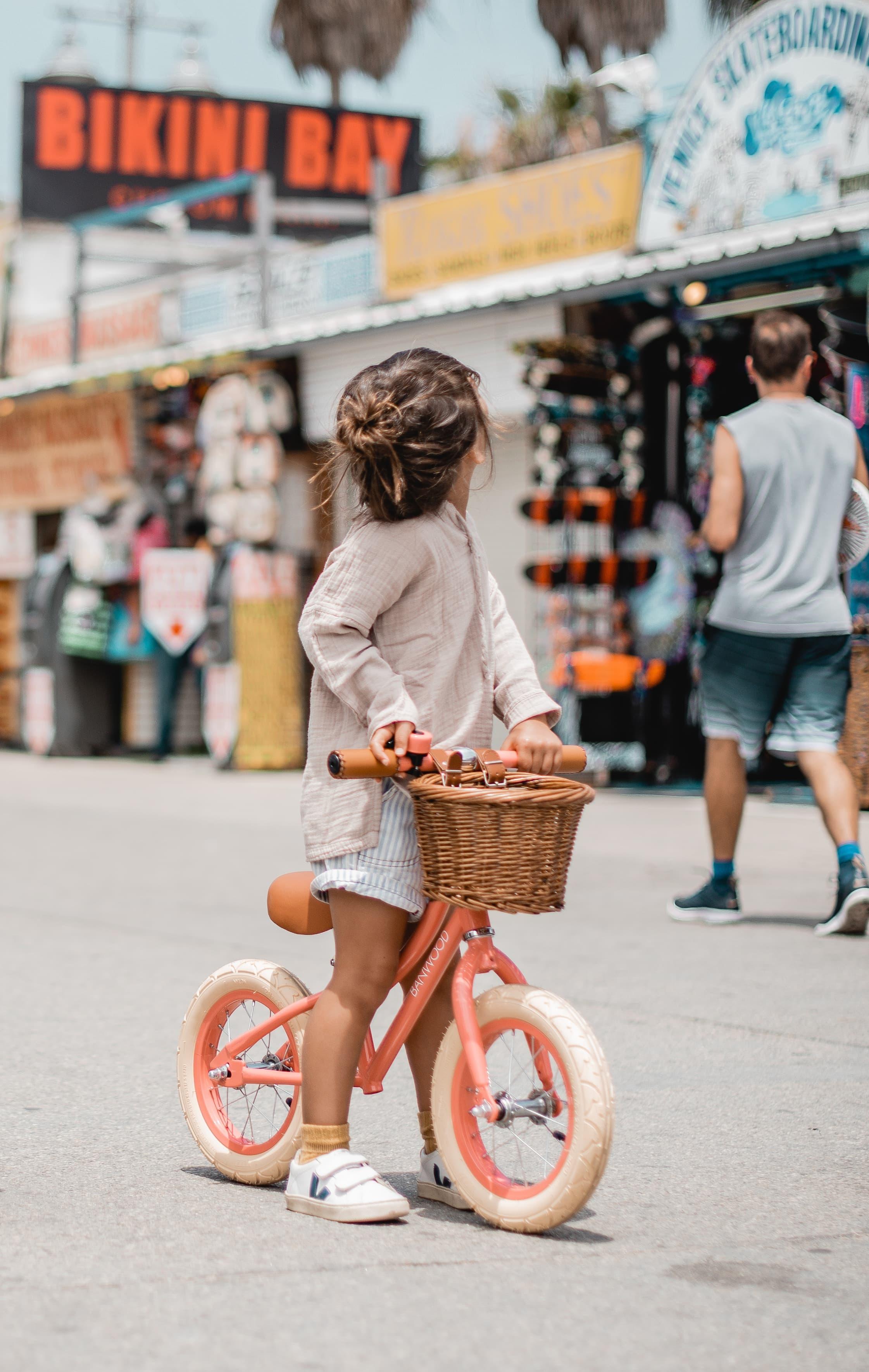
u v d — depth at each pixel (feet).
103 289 79.10
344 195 99.96
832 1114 18.34
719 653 29.81
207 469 69.51
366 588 14.15
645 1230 14.38
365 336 62.49
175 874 38.60
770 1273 13.20
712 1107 18.63
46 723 79.87
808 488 28.89
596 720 56.54
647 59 57.06
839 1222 14.65
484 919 14.46
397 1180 15.92
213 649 68.80
